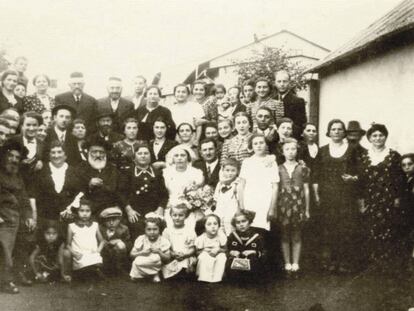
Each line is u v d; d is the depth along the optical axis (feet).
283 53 43.80
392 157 20.07
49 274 19.29
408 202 19.63
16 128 21.90
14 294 17.29
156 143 23.50
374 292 17.20
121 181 21.74
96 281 19.27
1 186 18.34
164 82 74.08
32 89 28.89
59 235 19.60
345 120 34.37
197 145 24.35
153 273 19.43
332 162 20.92
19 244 18.84
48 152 21.47
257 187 20.74
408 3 32.14
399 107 26.37
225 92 27.58
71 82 24.57
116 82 24.97
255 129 23.15
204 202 21.24
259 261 19.25
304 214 20.43
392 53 27.17
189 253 19.94
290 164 20.85
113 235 20.63
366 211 20.12
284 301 16.66
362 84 31.27
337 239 20.51
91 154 21.70
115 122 24.79
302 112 23.81
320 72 39.63
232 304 16.42
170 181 21.94
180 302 16.62
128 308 15.94
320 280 19.02
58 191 20.40
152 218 19.75
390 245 19.67
